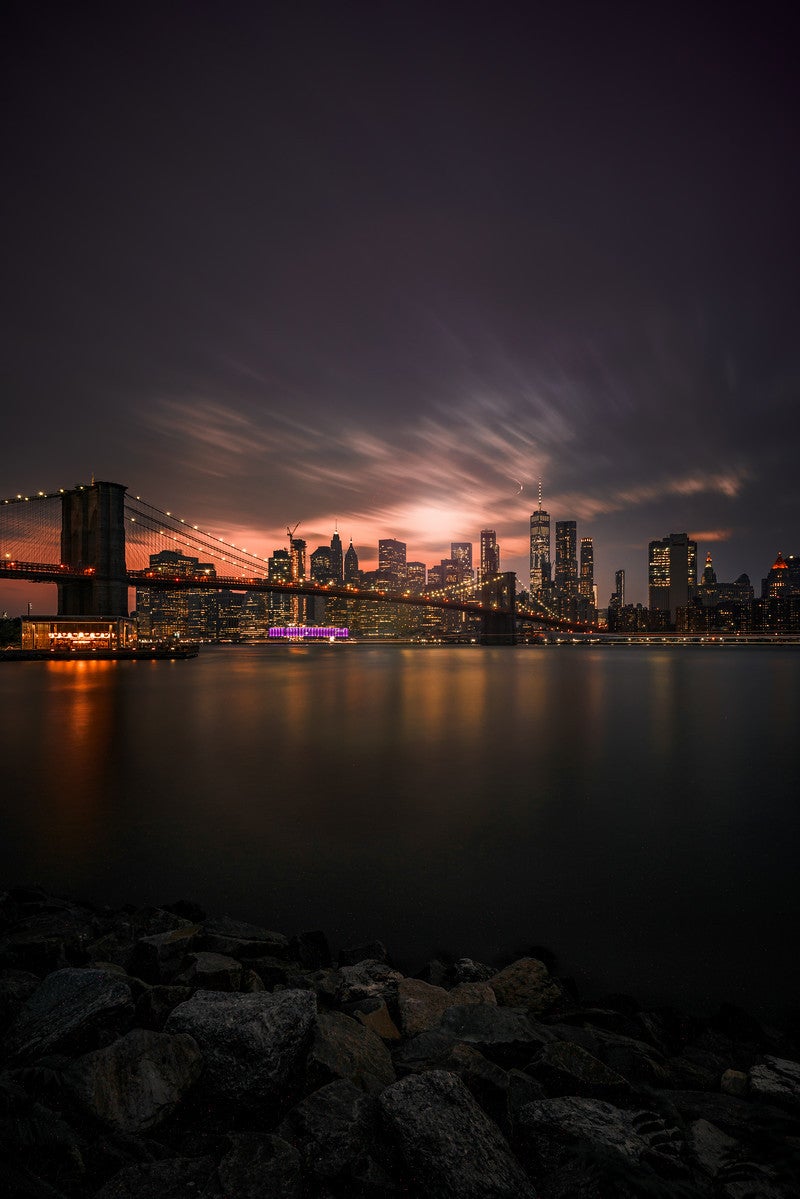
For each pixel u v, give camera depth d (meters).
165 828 18.52
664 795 23.23
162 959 8.09
